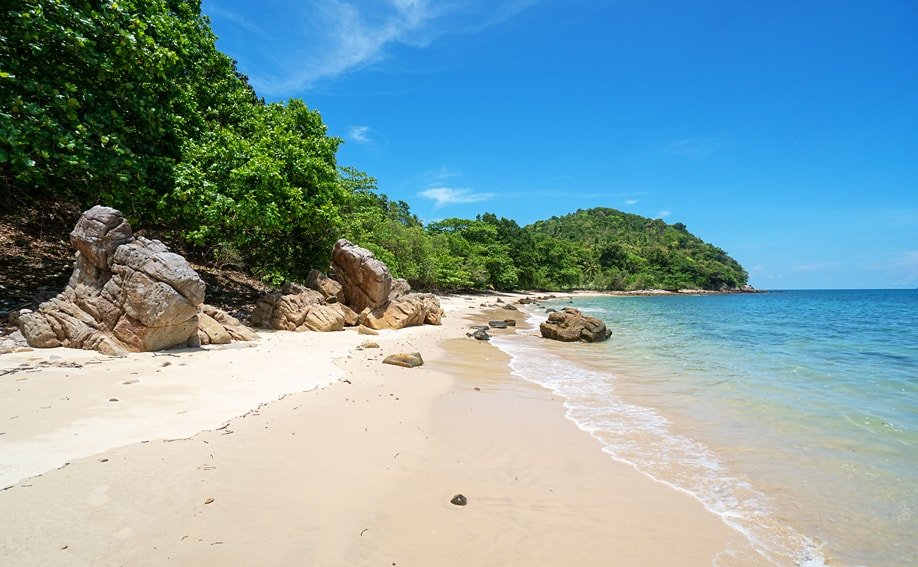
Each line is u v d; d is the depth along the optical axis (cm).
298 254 2198
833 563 435
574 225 18762
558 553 427
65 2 1194
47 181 1298
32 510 395
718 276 13525
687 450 711
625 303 6328
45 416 610
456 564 395
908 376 1310
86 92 1271
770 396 1061
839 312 4425
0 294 1312
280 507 450
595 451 696
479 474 589
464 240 6731
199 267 2330
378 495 501
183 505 428
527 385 1141
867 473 634
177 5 1997
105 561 343
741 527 492
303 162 1869
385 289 2159
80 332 1020
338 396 863
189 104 1761
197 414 677
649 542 456
